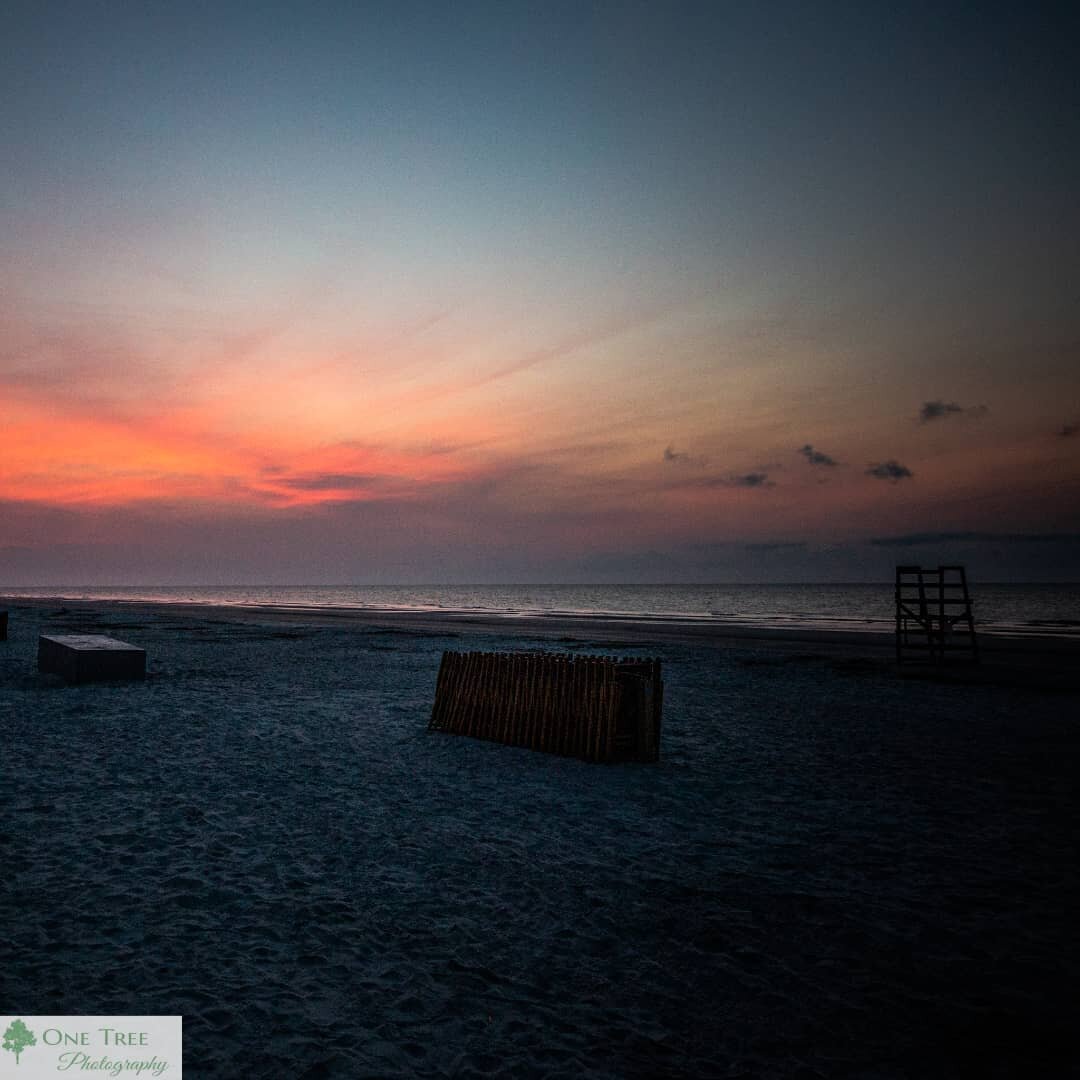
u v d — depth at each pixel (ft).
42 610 193.16
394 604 347.97
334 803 27.66
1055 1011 14.33
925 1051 13.08
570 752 35.58
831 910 18.92
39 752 34.22
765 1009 14.39
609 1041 13.29
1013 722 45.11
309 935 17.16
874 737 40.57
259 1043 12.98
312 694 54.13
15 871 20.35
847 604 362.53
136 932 17.03
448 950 16.60
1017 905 19.20
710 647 97.45
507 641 105.70
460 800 28.43
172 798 27.63
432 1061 12.61
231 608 242.17
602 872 21.36
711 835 24.70
